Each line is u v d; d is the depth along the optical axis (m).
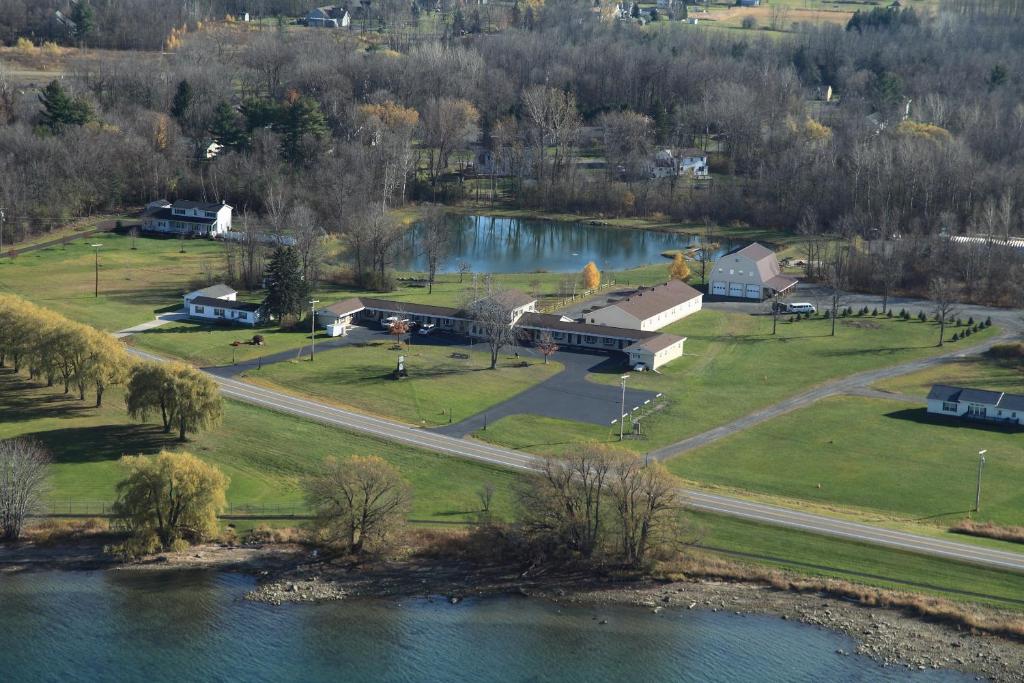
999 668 138.88
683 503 165.62
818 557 160.00
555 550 162.25
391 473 162.50
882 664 139.75
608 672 138.75
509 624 148.25
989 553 159.50
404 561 162.00
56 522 166.75
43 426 194.75
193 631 145.12
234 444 191.75
